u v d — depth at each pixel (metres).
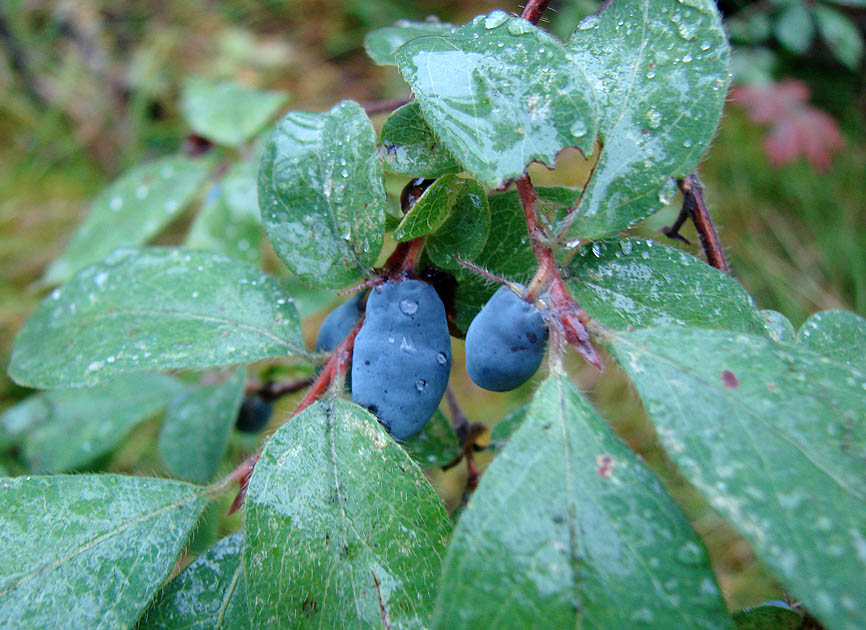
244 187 0.13
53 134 0.25
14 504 0.06
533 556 0.05
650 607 0.05
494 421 0.18
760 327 0.06
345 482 0.06
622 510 0.05
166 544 0.06
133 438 0.17
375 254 0.06
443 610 0.05
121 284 0.08
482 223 0.06
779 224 0.21
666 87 0.06
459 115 0.06
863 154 0.23
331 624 0.06
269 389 0.13
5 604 0.06
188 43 0.28
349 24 0.29
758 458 0.05
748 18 0.21
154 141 0.25
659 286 0.06
